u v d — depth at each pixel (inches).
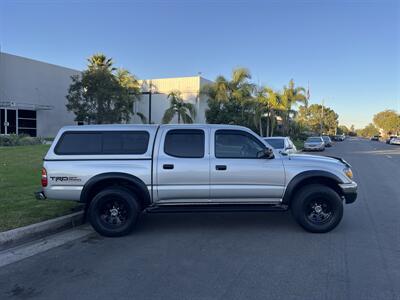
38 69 1765.5
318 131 3912.4
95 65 1716.3
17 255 225.5
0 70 1596.9
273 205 276.4
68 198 266.1
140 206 274.5
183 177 268.1
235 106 1432.1
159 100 2065.7
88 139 272.1
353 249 235.5
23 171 525.7
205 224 297.4
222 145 275.4
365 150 1624.0
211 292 174.1
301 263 210.7
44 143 1190.3
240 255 224.5
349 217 324.8
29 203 327.3
